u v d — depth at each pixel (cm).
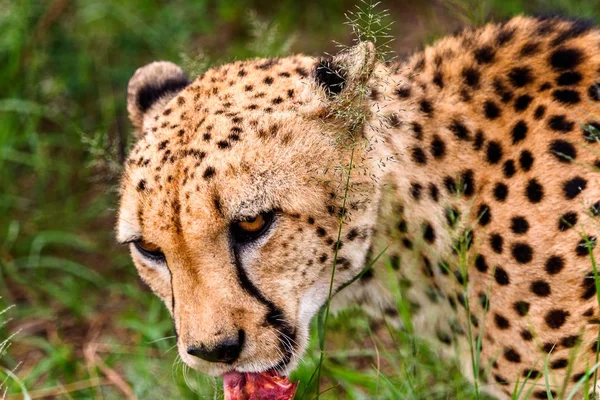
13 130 1627
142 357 1226
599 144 896
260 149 882
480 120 936
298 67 965
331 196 899
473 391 1030
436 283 974
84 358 1317
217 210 864
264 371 910
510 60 946
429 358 1127
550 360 902
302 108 907
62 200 1616
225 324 870
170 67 1091
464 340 983
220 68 990
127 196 911
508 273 905
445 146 938
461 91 948
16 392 1203
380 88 932
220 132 884
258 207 873
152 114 1052
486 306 902
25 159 1588
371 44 905
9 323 1402
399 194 930
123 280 1482
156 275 950
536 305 897
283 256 893
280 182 881
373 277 988
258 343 890
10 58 1691
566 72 930
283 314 902
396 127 934
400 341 1169
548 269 889
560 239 887
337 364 1209
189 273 878
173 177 870
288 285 902
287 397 922
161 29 1788
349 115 891
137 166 902
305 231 896
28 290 1470
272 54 1603
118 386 1237
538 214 895
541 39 948
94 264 1520
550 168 901
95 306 1442
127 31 1798
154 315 1320
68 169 1628
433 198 938
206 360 884
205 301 872
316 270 914
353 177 902
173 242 874
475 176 928
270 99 912
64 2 1775
